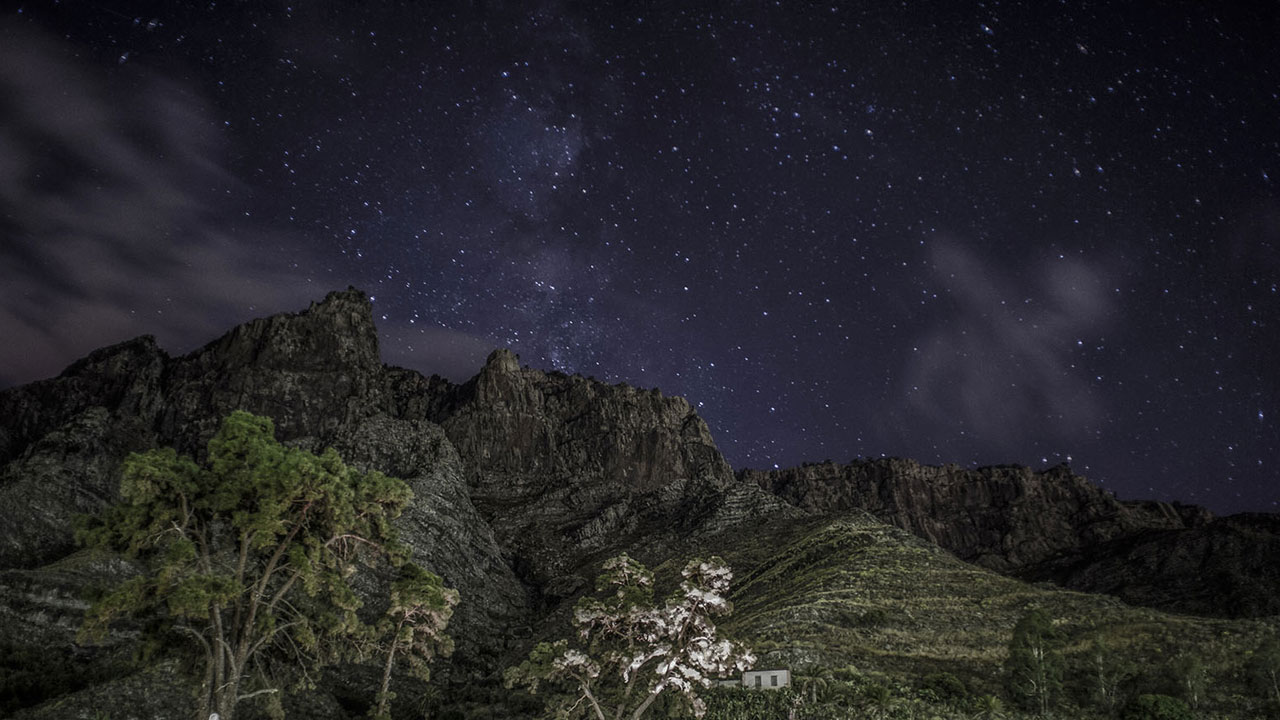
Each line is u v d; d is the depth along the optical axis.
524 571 176.88
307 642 47.84
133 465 44.38
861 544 135.75
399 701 99.94
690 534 186.50
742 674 67.75
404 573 61.03
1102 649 74.94
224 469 47.56
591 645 49.50
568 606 149.88
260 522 44.97
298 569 46.12
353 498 48.25
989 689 70.00
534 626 145.88
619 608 48.81
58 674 97.25
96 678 98.12
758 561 154.50
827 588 110.81
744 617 113.62
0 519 139.25
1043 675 66.00
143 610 45.09
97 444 167.88
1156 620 89.81
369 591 131.50
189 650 47.12
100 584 116.44
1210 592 188.00
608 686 52.66
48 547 141.62
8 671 95.19
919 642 89.31
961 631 93.19
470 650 128.25
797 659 78.62
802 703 62.59
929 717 60.59
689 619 47.31
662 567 166.50
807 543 147.50
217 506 46.22
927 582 113.88
